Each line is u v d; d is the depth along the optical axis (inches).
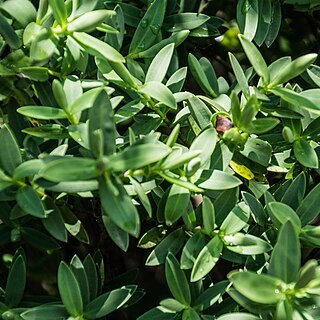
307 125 24.4
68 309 21.7
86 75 24.8
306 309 21.2
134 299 24.0
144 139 21.1
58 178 19.5
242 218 22.7
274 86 23.1
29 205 21.0
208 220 22.5
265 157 23.7
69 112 22.2
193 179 22.4
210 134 22.0
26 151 22.9
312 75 24.8
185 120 24.5
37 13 23.4
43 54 22.2
